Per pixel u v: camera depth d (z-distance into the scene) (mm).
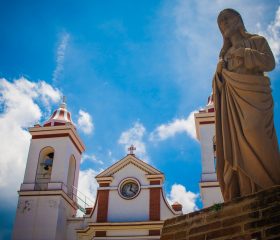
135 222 28766
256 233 5582
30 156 33250
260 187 6840
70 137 34219
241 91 7492
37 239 29375
